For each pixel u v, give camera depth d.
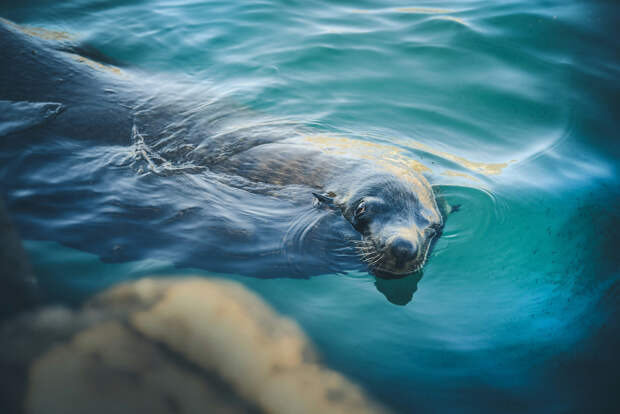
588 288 1.88
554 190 2.09
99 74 2.20
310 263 1.91
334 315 1.81
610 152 2.19
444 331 1.80
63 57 2.20
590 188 2.10
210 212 1.98
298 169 2.07
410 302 1.85
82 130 2.06
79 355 1.64
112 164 2.03
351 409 1.66
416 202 2.01
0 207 1.78
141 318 1.71
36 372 1.62
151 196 1.98
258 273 1.87
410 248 1.89
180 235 1.92
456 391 1.71
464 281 1.90
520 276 1.90
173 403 1.62
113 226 1.90
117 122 2.10
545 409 1.70
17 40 2.17
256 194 2.03
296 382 1.68
